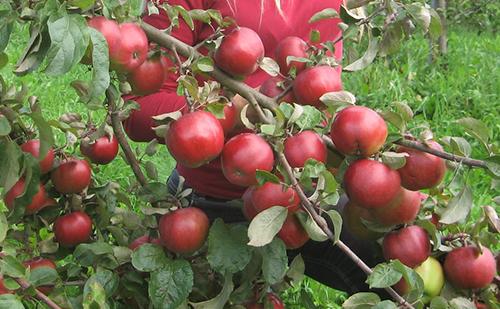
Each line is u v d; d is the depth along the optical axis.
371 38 1.08
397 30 1.07
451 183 1.00
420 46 4.02
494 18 5.19
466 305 1.10
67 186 1.15
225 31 1.20
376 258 1.25
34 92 3.00
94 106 0.95
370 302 1.01
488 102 3.36
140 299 1.15
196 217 1.07
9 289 0.98
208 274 1.16
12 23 0.88
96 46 0.86
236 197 1.28
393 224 1.09
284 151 0.97
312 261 1.31
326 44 1.09
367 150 0.96
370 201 0.96
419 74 3.77
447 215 1.00
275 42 1.25
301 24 1.26
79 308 1.09
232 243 1.06
